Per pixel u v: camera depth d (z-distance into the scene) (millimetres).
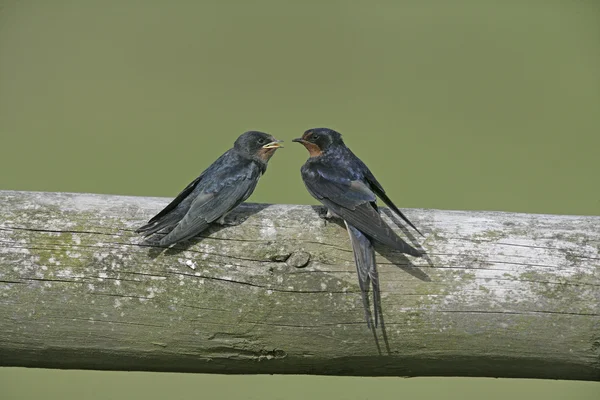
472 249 8594
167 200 9250
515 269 8438
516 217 8961
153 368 8828
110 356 8602
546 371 8594
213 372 8875
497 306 8328
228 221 8875
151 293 8422
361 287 8383
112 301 8406
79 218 8789
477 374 8805
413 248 8266
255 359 8578
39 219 8742
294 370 8781
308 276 8477
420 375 8891
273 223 8859
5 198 8969
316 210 9203
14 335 8430
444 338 8391
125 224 8773
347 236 8781
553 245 8562
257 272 8477
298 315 8398
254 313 8398
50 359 8688
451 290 8398
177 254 8555
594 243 8555
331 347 8484
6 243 8562
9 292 8391
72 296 8398
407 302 8406
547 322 8289
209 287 8430
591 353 8281
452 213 9125
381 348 8469
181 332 8422
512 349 8367
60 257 8523
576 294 8305
